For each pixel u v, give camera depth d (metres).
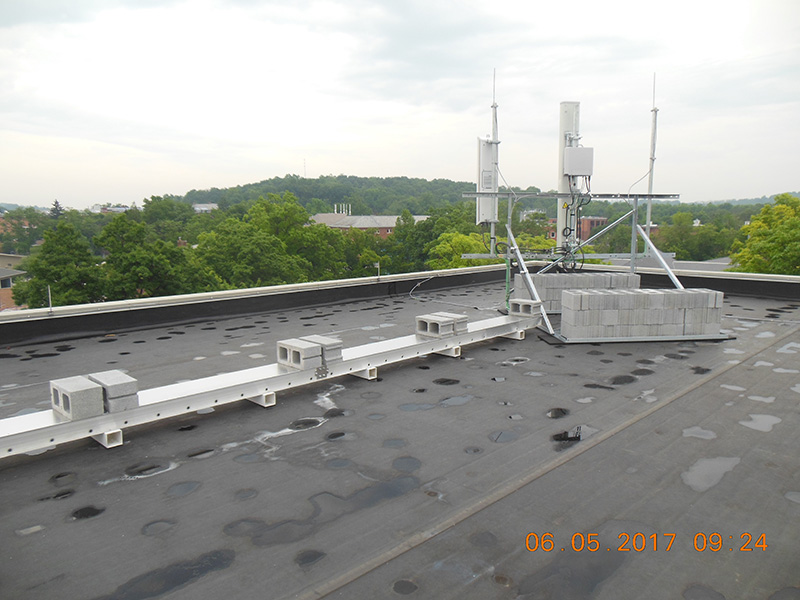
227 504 4.40
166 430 6.00
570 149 12.45
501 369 8.30
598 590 3.30
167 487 4.71
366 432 5.89
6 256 79.31
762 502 4.33
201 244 50.81
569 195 12.63
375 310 14.07
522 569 3.50
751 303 14.45
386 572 3.48
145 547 3.81
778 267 37.88
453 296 16.45
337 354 7.42
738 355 8.98
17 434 4.98
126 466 5.13
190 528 4.05
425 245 76.06
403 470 4.96
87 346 10.34
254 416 6.42
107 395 5.56
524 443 5.54
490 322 10.04
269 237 52.25
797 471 4.86
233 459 5.26
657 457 5.17
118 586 3.38
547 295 12.90
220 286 43.50
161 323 12.14
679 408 6.53
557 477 4.78
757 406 6.58
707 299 9.91
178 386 6.36
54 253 34.75
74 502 4.46
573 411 6.47
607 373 8.02
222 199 166.12
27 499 4.52
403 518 4.13
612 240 84.25
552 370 8.21
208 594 3.29
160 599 3.26
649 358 8.84
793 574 3.44
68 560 3.67
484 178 12.37
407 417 6.33
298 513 4.24
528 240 54.31
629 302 9.82
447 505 4.32
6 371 8.68
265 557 3.66
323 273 61.25
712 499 4.38
